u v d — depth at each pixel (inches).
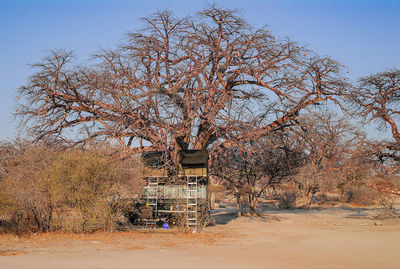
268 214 1362.0
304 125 1083.9
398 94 985.5
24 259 486.9
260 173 1284.4
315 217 1254.9
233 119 979.9
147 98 935.7
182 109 955.3
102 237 730.2
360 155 1028.5
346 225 1014.4
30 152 851.4
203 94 989.2
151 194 906.7
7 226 781.9
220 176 1232.2
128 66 995.9
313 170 1565.0
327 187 1800.0
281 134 1119.0
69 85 938.1
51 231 791.1
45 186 787.4
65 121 1002.1
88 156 807.1
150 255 530.9
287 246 624.4
